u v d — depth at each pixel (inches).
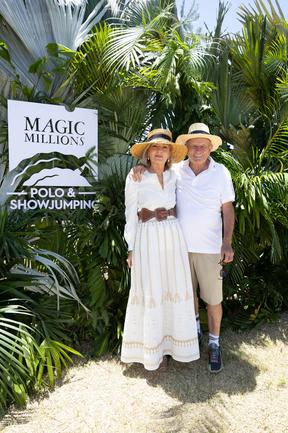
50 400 99.7
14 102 121.4
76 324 131.3
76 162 132.1
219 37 166.9
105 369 115.6
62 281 131.1
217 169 113.0
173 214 110.0
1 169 129.6
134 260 109.0
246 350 129.7
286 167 160.1
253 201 134.0
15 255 107.0
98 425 89.8
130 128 149.1
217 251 112.9
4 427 88.7
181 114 155.4
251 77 161.0
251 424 90.2
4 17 125.6
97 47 134.3
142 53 142.6
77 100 136.6
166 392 103.5
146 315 106.9
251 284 164.6
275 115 159.6
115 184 136.3
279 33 171.8
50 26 136.6
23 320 114.0
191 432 87.6
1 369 95.5
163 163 106.4
